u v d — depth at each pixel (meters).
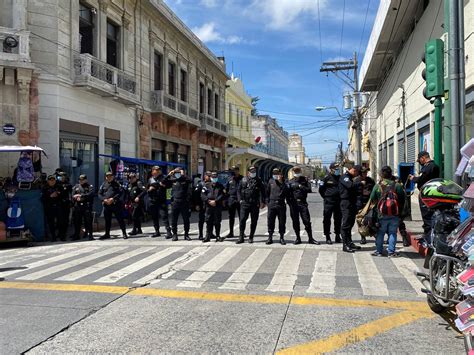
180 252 9.31
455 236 4.60
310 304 5.56
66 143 15.98
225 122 36.88
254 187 10.44
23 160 12.25
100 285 6.55
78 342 4.35
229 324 4.84
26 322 4.91
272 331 4.62
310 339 4.40
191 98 28.94
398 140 22.27
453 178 7.87
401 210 8.44
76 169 16.53
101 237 11.91
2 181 12.18
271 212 10.17
